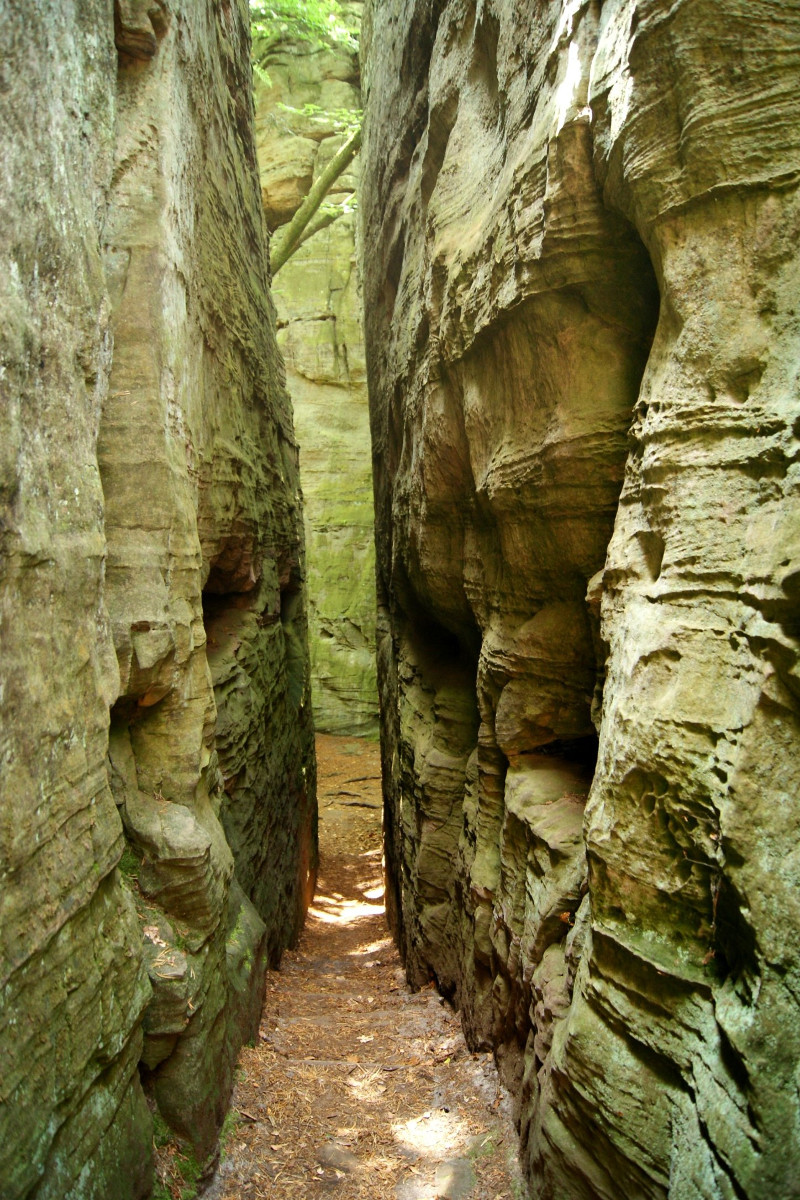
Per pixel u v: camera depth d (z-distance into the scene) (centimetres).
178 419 519
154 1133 371
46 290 302
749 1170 230
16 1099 241
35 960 260
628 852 309
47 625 284
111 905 331
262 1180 403
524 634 513
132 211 484
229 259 785
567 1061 321
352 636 2303
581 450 418
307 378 2280
